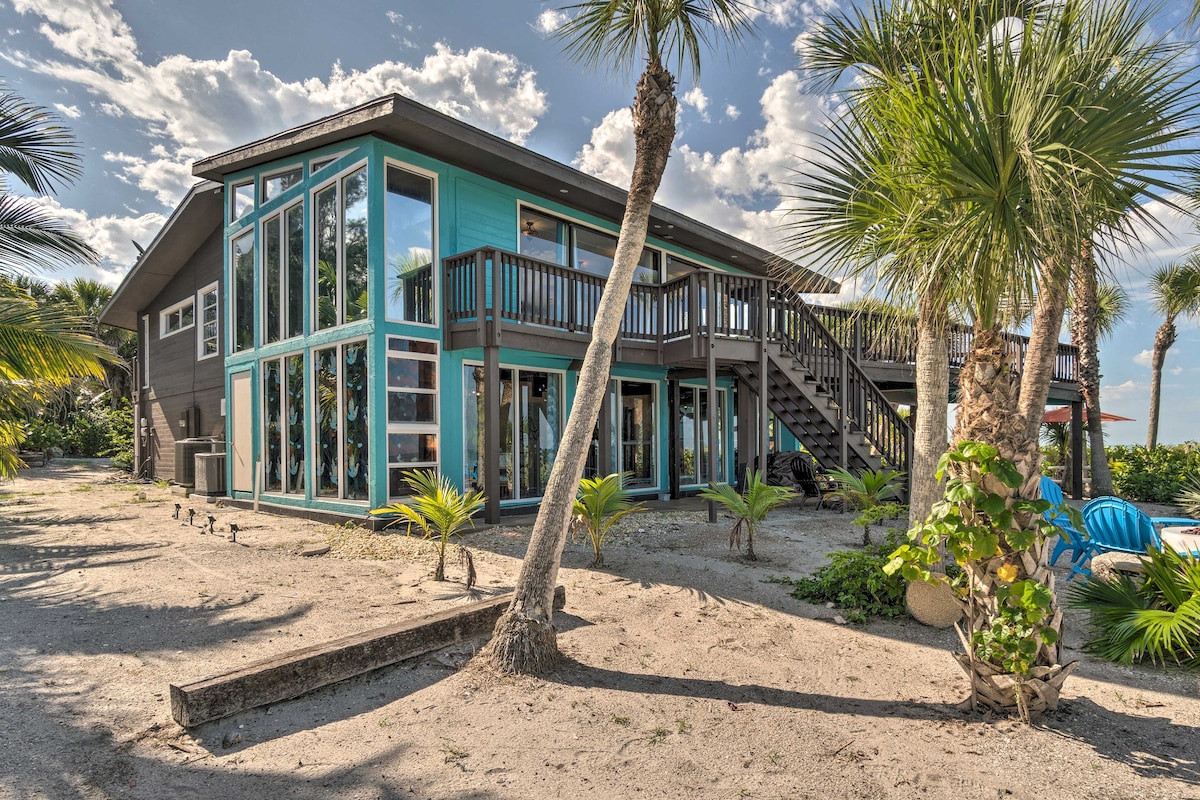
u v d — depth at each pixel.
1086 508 6.02
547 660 3.64
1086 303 13.82
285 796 2.39
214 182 11.99
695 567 6.28
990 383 3.01
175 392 15.70
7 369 7.96
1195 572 3.81
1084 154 2.29
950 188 2.61
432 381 9.17
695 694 3.36
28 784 2.42
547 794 2.43
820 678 3.59
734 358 9.79
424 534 7.94
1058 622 3.04
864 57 4.67
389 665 3.64
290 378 10.29
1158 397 17.52
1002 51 2.63
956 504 2.97
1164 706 3.19
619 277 4.10
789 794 2.43
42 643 4.02
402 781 2.51
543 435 10.96
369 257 8.59
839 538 8.05
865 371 13.10
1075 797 2.38
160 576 5.85
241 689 3.02
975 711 3.13
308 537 7.88
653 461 12.91
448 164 9.44
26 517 9.94
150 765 2.59
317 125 8.91
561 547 3.80
